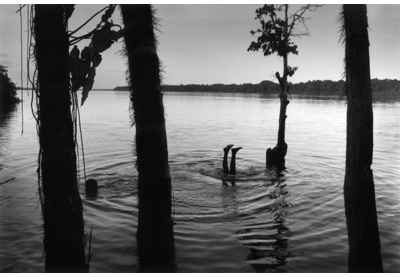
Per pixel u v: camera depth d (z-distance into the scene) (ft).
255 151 62.44
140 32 12.44
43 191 10.56
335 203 32.22
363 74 13.46
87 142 71.67
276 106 264.31
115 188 36.45
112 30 10.39
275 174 44.06
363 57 13.44
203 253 21.52
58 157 10.37
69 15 10.39
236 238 23.95
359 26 13.39
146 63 12.47
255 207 30.94
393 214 28.99
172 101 363.76
